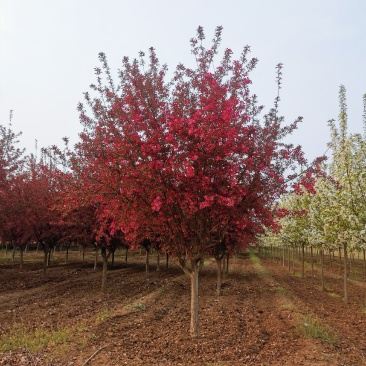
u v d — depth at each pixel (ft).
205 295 55.01
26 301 49.85
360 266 119.03
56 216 68.49
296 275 93.50
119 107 28.81
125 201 28.45
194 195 27.14
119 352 26.53
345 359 25.45
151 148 26.53
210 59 30.19
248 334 31.94
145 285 66.18
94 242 69.67
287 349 27.53
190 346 28.35
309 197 63.21
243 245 52.01
